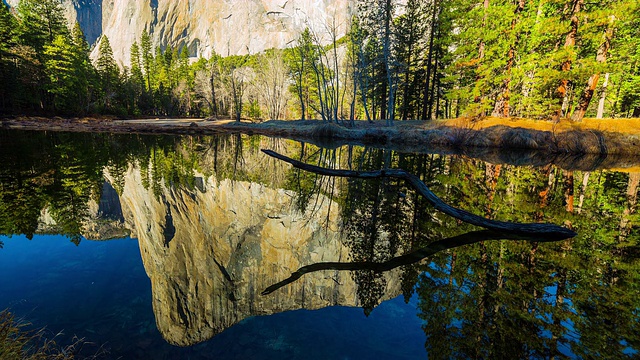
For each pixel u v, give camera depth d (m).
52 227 7.16
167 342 3.87
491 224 6.05
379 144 22.80
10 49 32.28
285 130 33.41
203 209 9.56
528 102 21.77
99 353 3.49
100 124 34.66
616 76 24.95
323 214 8.28
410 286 4.20
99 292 4.90
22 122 29.64
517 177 11.52
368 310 4.13
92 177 11.70
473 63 21.62
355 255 5.43
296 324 4.29
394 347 3.62
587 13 16.62
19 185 9.73
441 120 22.00
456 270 4.59
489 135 18.58
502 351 2.89
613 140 16.08
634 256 4.89
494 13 20.06
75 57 38.22
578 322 3.26
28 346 2.97
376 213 7.93
